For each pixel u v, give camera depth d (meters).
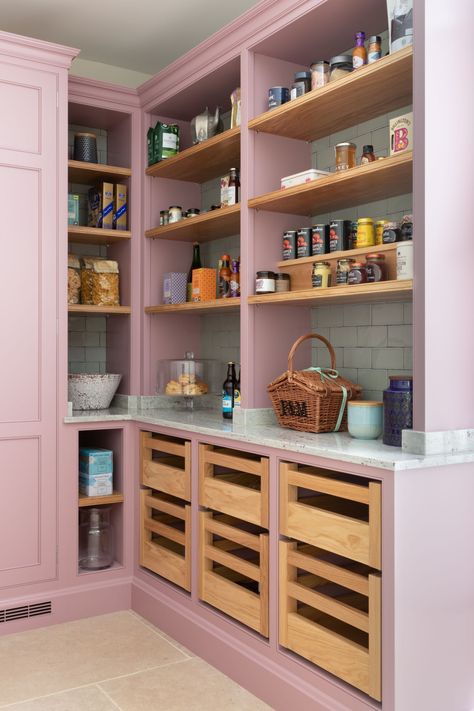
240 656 2.60
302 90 2.74
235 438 2.64
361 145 2.90
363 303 2.91
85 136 3.70
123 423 3.44
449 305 2.16
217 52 3.11
